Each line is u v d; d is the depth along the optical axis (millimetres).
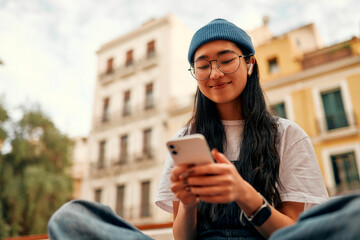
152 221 11547
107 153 13820
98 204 733
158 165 12188
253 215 729
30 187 11219
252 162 957
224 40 1013
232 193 633
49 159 12469
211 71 998
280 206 896
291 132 984
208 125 1102
